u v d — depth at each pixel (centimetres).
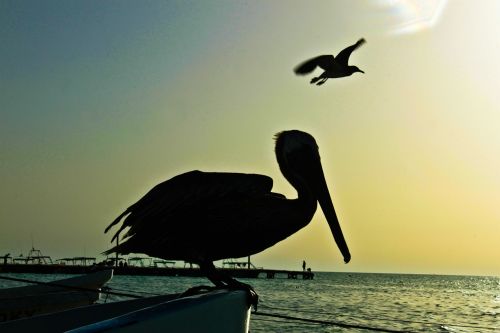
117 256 556
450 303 5622
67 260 10300
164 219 506
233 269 11725
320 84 872
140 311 400
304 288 8356
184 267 10412
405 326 3184
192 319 418
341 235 550
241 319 476
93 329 363
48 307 1441
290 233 532
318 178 561
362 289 8688
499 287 12131
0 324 612
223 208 510
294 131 580
